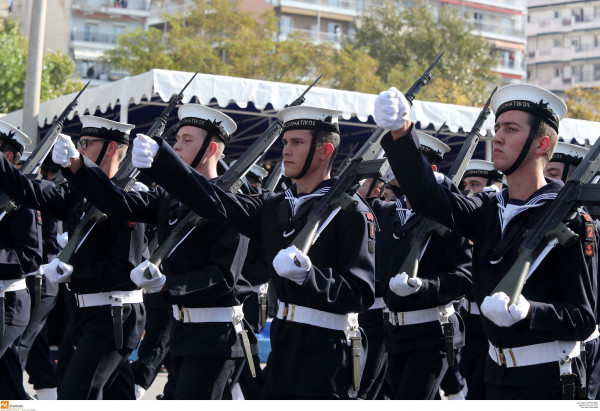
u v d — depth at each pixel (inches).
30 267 269.0
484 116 267.7
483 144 599.8
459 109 508.7
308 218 183.8
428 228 244.5
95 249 245.0
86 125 261.1
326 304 179.9
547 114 165.3
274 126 223.6
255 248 318.3
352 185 184.1
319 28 2380.7
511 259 161.9
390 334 254.5
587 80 3494.1
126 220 243.1
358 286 183.9
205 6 1445.6
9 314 271.1
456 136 579.2
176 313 222.5
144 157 174.9
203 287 213.6
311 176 196.7
